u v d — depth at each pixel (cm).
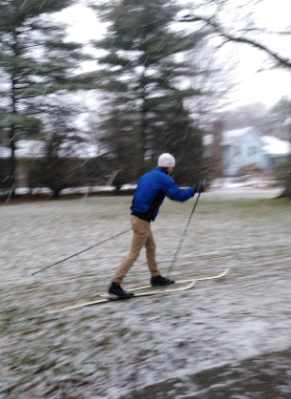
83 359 297
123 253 702
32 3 2031
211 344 284
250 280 474
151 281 472
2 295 503
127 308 398
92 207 1684
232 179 3322
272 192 2367
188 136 2505
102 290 481
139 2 1598
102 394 246
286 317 323
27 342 346
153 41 2162
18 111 2283
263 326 306
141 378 255
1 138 2222
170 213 1323
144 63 2323
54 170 2427
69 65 2250
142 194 422
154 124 2528
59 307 432
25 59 2175
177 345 291
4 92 2197
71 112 2409
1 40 2170
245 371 240
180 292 440
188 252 685
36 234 991
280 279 466
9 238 948
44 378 280
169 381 244
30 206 1878
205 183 416
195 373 247
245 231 891
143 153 2572
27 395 263
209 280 489
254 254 641
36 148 2420
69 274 581
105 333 337
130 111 2486
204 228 961
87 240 864
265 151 4066
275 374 232
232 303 377
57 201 2173
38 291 506
